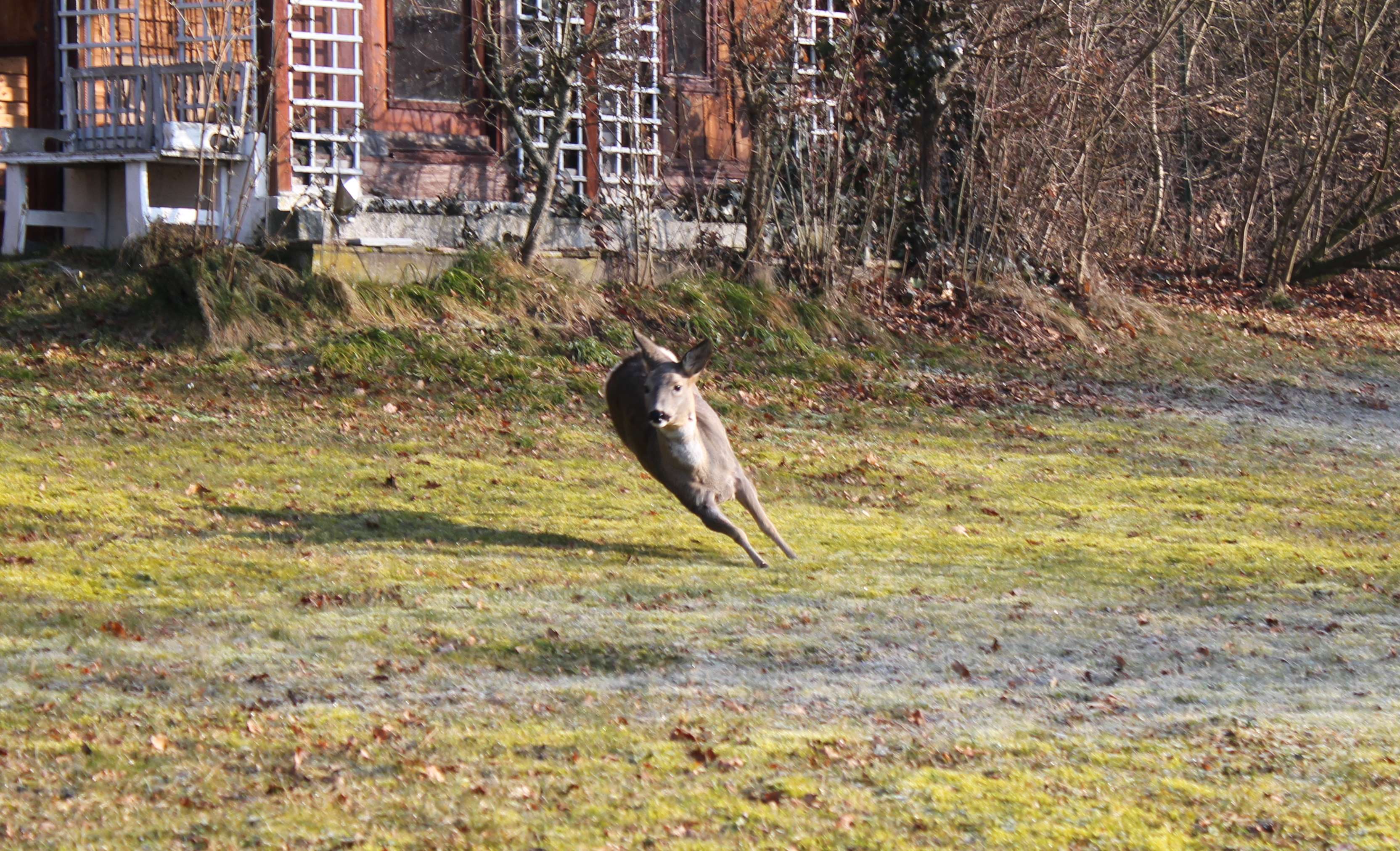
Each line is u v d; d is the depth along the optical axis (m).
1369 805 6.01
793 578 10.12
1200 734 6.94
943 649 8.43
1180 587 10.27
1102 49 25.11
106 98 19.81
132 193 18.83
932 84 22.23
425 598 9.14
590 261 20.22
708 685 7.58
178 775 6.07
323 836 5.48
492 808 5.77
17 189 19.55
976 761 6.47
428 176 20.62
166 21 21.44
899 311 21.69
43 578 9.21
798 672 7.89
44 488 11.56
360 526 11.11
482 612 8.83
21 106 23.92
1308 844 5.60
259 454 13.34
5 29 22.08
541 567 10.12
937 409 17.48
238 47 19.66
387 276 18.73
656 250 21.00
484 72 19.86
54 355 16.14
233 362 16.41
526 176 21.02
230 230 18.83
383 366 16.53
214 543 10.35
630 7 20.39
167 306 17.19
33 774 6.05
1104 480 14.34
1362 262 28.97
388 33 20.39
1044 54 23.81
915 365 19.64
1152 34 27.34
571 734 6.68
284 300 17.39
